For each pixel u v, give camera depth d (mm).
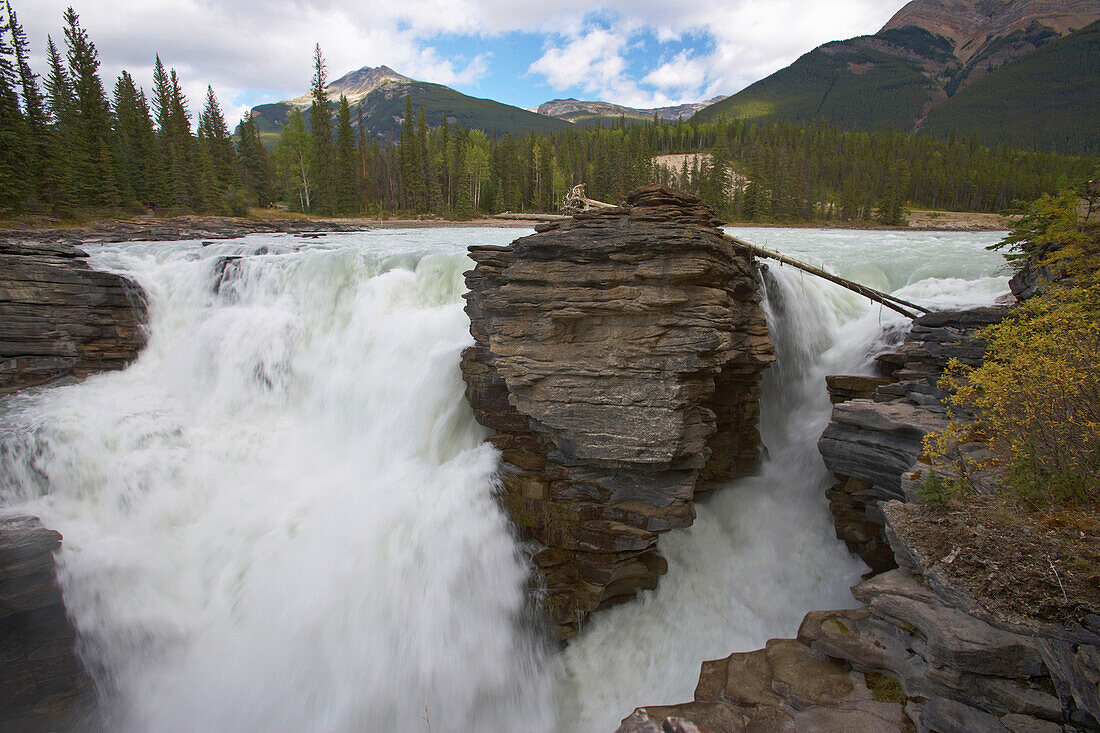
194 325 22453
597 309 13172
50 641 13305
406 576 14703
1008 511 8055
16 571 12852
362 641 14039
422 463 17438
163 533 16359
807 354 19375
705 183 100438
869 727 7969
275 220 63125
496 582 14609
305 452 19188
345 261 23359
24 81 61125
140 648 14195
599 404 13453
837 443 14258
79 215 52562
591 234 13367
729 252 13844
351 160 90375
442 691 13742
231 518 16656
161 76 91312
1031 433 8492
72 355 20781
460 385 17734
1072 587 6438
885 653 8750
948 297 19797
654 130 180375
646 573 14641
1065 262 13984
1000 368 9211
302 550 15422
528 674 14094
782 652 9680
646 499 13773
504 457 15797
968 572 7246
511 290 13797
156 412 19312
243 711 13633
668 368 12875
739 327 15172
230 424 19781
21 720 12789
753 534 16141
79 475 16734
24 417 17703
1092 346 8281
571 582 14461
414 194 89625
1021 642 7164
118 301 21703
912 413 13188
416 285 22578
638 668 13773
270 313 21797
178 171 66438
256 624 14445
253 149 84062
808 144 152000
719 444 16469
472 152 95000
